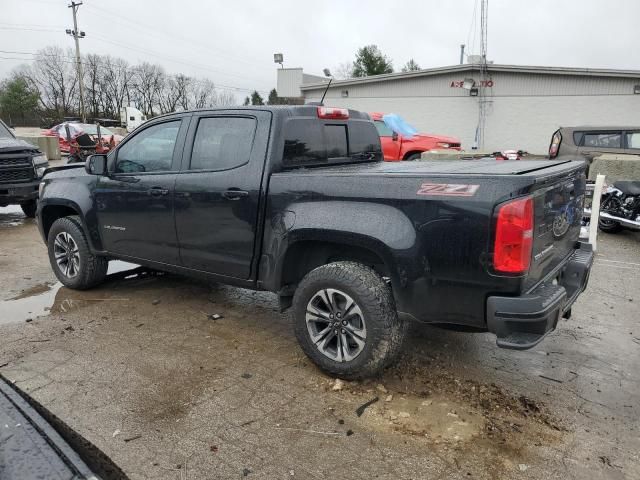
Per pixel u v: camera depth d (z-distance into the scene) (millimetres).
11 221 9523
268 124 3697
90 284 5188
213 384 3393
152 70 81812
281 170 3672
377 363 3238
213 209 3895
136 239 4551
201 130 4062
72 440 2752
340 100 29625
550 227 3100
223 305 4887
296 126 3809
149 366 3633
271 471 2561
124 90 80938
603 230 8836
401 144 14086
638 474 2574
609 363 3764
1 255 6730
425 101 27484
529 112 25594
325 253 3617
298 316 3496
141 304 4883
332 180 3311
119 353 3834
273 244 3592
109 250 4844
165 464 2600
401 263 3010
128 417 2998
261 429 2904
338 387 3348
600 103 24375
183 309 4766
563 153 12273
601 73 23828
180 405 3135
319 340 3447
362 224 3123
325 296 3369
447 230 2869
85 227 4922
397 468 2594
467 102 26562
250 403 3170
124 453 2676
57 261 5301
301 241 3469
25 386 3322
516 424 2973
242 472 2553
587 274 3609
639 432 2920
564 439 2838
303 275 3758
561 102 24953
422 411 3096
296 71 31641
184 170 4129
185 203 4066
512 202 2699
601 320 4598
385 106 28469
